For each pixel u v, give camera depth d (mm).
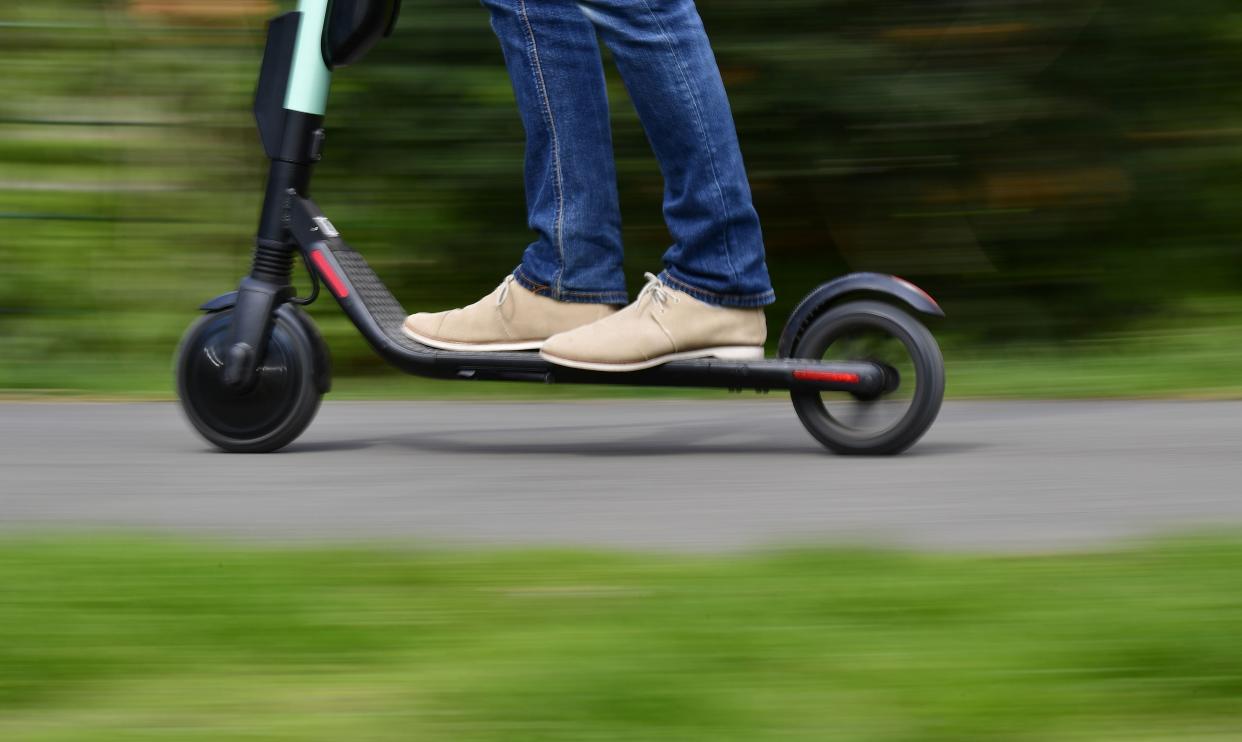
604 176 3793
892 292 3705
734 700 1773
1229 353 5867
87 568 2381
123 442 4141
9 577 2324
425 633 2049
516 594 2244
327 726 1714
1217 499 3223
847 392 3758
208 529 2918
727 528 2908
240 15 6602
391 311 4004
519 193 6305
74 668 1917
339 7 3887
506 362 3822
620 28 3686
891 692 1796
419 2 6109
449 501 3240
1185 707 1745
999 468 3641
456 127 6234
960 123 6109
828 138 6207
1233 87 6340
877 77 6090
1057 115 6277
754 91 6094
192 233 6660
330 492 3359
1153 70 6305
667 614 2119
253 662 1937
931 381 3705
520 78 3787
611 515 3061
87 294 6477
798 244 6469
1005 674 1850
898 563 2402
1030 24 6051
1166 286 6531
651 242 6301
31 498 3303
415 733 1691
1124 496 3262
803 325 3789
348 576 2348
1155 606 2111
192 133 6734
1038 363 5961
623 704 1761
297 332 3867
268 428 3885
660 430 4398
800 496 3273
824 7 6051
